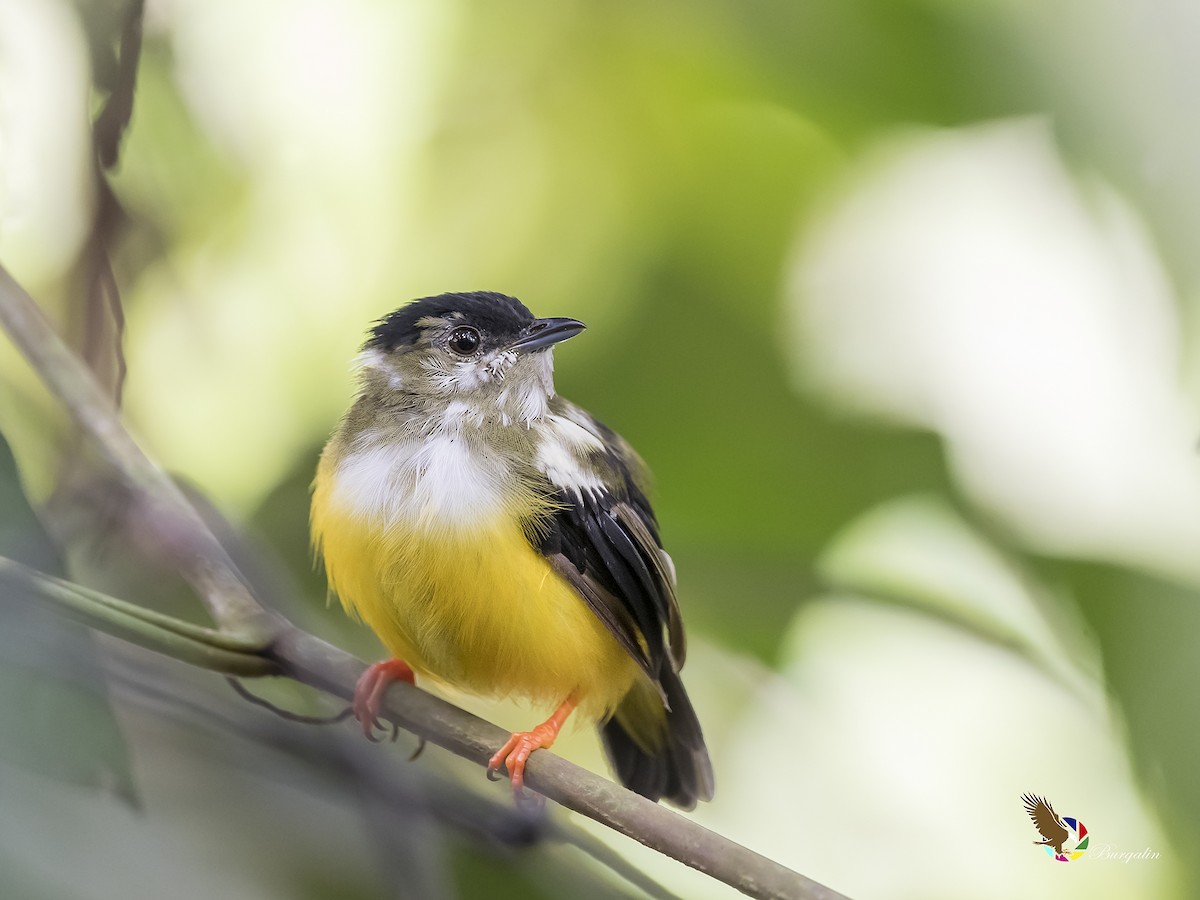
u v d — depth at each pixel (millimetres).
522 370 2471
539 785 2424
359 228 2500
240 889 2395
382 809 2418
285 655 2422
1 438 2389
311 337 2496
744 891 2398
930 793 2506
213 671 2418
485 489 2455
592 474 2463
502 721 2521
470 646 2457
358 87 2498
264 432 2492
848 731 2508
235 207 2486
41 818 2367
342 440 2467
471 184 2504
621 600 2461
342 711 2438
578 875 2432
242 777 2412
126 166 2463
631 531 2465
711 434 2492
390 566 2451
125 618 2398
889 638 2510
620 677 2471
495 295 2479
